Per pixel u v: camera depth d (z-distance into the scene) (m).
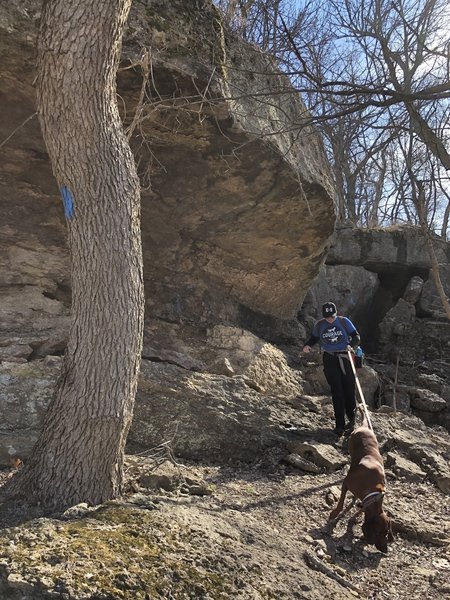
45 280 7.71
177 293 8.93
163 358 7.73
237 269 9.28
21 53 5.70
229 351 8.55
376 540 4.60
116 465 4.38
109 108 4.36
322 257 9.80
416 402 9.27
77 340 4.26
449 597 4.09
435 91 5.81
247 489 5.68
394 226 13.15
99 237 4.24
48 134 4.27
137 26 5.96
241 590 3.41
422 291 12.63
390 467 6.66
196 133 6.86
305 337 10.71
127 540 3.61
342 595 3.76
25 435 5.87
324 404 8.35
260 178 7.71
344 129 8.25
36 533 3.58
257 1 7.41
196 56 6.28
